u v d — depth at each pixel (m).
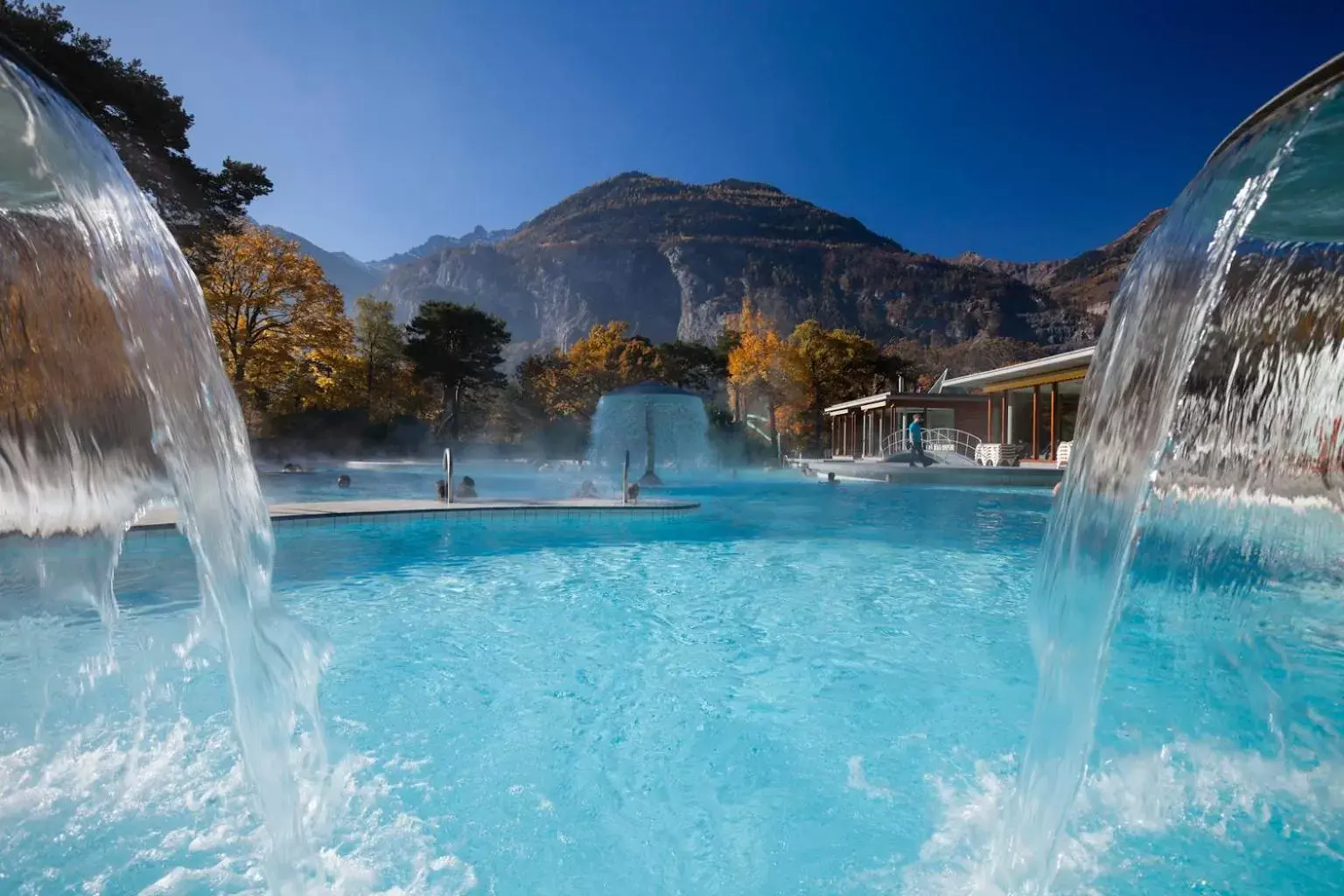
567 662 4.46
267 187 22.25
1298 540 4.77
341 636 4.96
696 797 2.91
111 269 2.40
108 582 3.94
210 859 2.42
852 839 2.62
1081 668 2.78
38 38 15.29
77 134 2.27
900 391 32.84
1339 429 4.36
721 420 39.00
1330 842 2.59
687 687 4.07
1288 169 1.87
